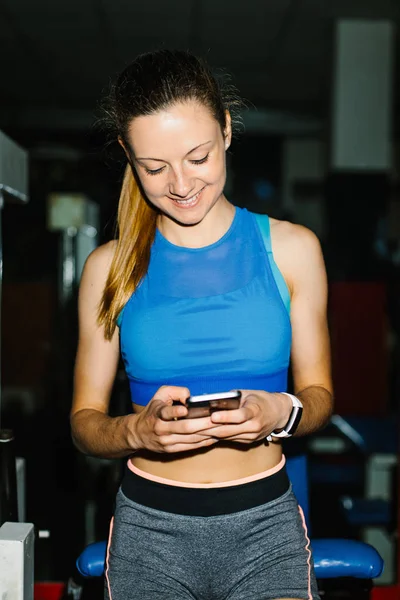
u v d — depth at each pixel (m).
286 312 1.26
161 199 1.20
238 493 1.18
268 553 1.17
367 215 6.25
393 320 5.39
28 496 4.12
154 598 1.18
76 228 3.61
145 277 1.28
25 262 8.75
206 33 6.34
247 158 11.24
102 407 1.38
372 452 3.36
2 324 6.15
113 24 6.12
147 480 1.22
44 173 9.92
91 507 3.30
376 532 2.94
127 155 1.26
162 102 1.11
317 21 5.95
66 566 3.13
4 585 1.25
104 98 1.35
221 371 1.22
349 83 5.98
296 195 11.35
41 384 6.19
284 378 1.28
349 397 5.05
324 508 4.13
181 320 1.23
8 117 9.71
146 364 1.25
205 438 1.07
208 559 1.17
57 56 7.18
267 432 1.13
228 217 1.28
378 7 5.59
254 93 8.80
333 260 6.50
